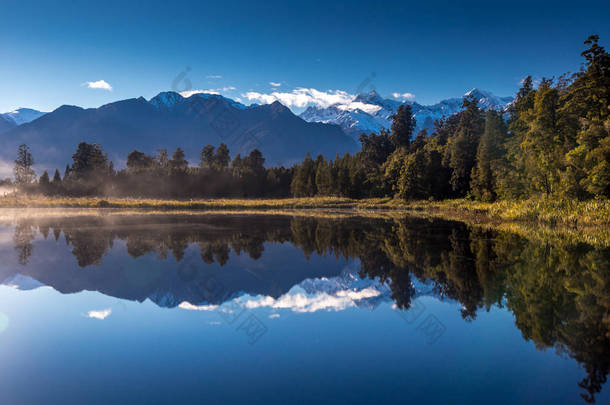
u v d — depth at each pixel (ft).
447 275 34.17
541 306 24.61
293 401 13.05
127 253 44.75
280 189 377.71
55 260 39.93
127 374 15.10
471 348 17.99
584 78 120.78
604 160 98.94
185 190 336.70
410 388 14.14
